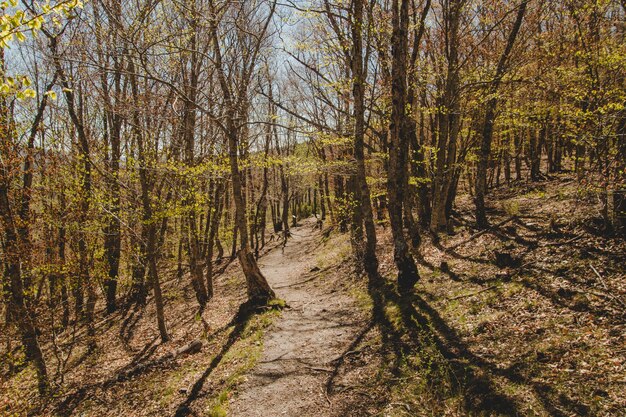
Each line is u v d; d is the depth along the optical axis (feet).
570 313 23.16
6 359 36.60
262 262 86.84
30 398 33.96
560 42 38.50
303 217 173.27
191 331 42.42
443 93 44.86
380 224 69.26
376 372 24.23
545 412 17.07
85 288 41.52
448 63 41.93
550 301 25.13
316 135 44.80
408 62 44.04
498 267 32.86
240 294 55.88
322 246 82.53
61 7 16.24
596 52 31.63
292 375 26.35
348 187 77.51
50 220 37.96
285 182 104.99
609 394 16.70
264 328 35.73
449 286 33.09
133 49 32.17
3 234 34.99
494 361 21.48
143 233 49.24
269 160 47.42
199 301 51.31
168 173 41.27
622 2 29.81
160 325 41.39
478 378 20.51
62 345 46.47
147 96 39.78
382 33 42.68
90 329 43.80
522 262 31.73
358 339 29.68
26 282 42.16
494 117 42.68
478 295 29.48
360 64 39.55
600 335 20.30
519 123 38.73
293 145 107.34
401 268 35.78
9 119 35.22
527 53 41.98
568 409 16.80
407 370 23.41
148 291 66.18
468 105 44.11
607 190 26.30
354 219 58.90
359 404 21.72
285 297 47.16
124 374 33.58
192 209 44.50
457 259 38.27
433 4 48.70
